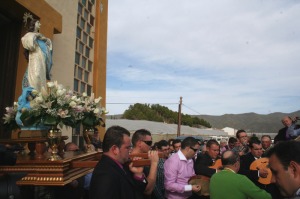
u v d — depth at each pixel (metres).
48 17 7.92
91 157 4.02
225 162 3.75
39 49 5.09
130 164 3.07
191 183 4.73
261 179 4.70
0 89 7.26
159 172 4.99
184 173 4.81
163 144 5.85
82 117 4.13
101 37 12.73
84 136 4.66
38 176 2.89
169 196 4.75
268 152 1.80
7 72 7.32
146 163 3.19
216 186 3.64
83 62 11.31
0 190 2.80
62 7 9.26
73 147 5.12
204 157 5.56
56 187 3.79
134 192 2.79
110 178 2.54
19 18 7.37
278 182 1.67
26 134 3.98
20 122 4.17
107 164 2.67
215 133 41.88
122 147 2.79
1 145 3.12
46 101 3.46
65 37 9.39
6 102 7.16
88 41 11.78
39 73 4.96
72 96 3.81
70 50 9.70
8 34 7.51
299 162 1.59
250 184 3.47
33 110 3.39
